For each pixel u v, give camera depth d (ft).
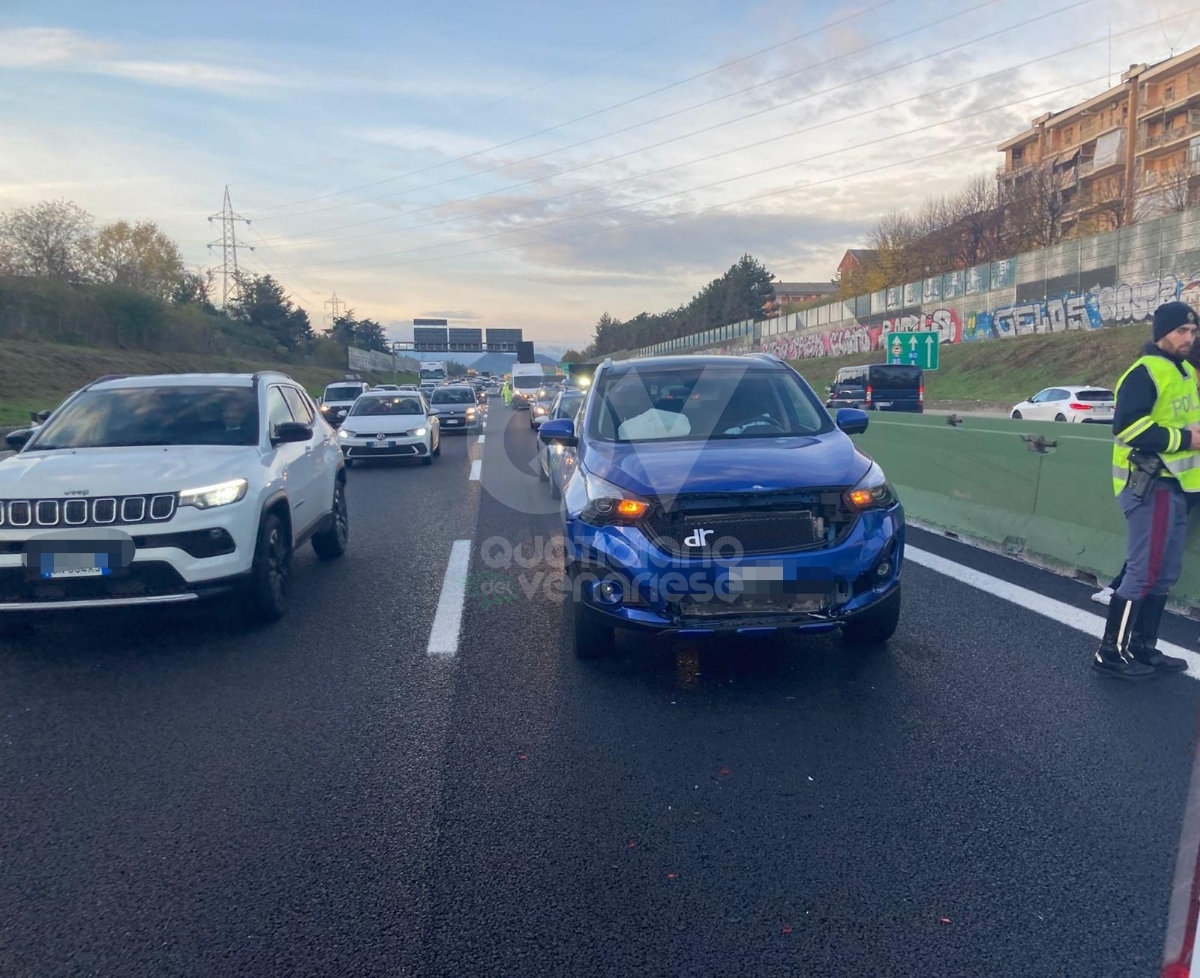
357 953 8.99
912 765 12.89
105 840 11.25
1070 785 12.16
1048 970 8.52
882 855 10.57
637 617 15.52
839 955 8.79
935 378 140.26
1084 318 125.29
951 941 8.97
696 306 337.72
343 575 25.75
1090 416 85.76
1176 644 17.51
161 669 17.72
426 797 12.27
